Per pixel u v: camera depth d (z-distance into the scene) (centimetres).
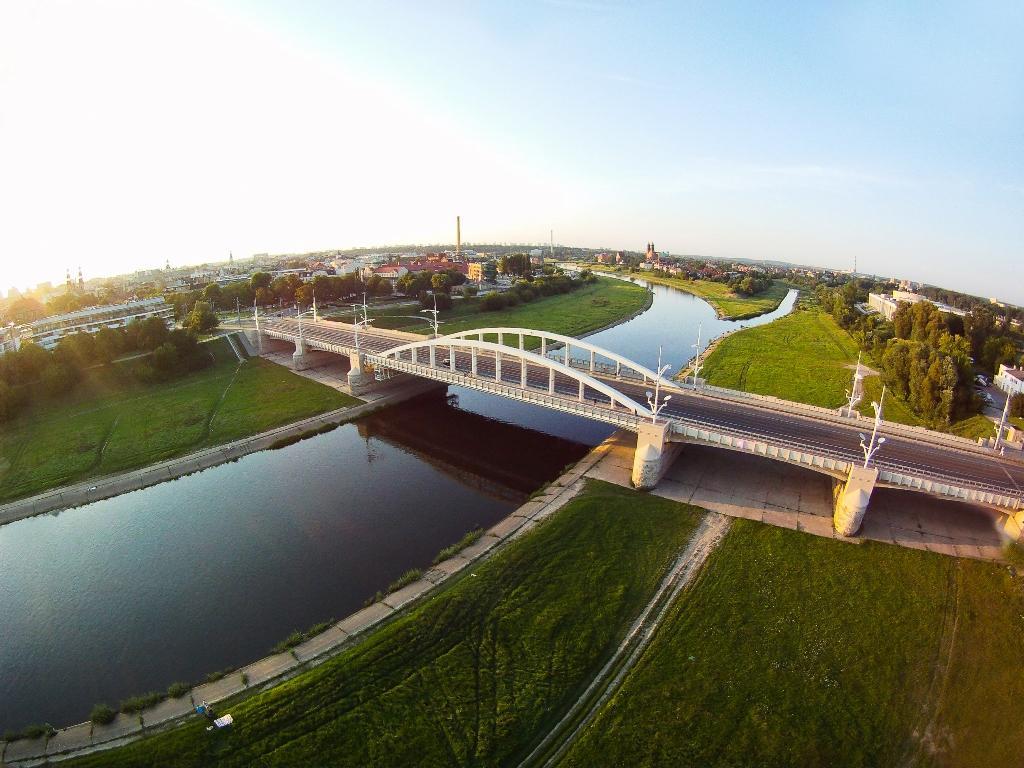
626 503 5669
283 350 12081
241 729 3250
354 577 4856
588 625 4100
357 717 3334
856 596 4369
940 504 5612
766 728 3319
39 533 5756
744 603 4300
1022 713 3412
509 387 7400
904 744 3256
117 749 3175
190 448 7569
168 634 4244
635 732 3284
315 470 7038
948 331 10831
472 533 5316
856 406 9025
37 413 8544
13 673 3944
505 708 3441
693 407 7100
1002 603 4244
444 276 18438
